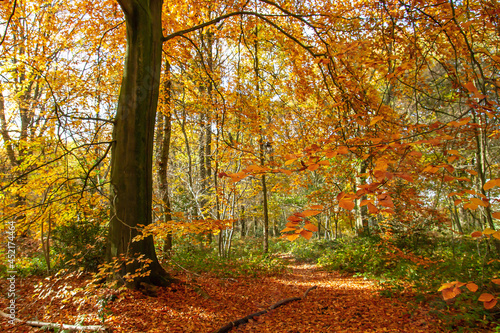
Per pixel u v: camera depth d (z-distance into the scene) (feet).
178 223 14.61
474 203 4.49
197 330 12.88
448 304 12.39
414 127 6.47
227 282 21.62
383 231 32.32
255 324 14.30
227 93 25.84
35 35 26.35
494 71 11.44
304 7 22.66
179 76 30.12
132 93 16.02
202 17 25.85
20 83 26.94
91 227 20.90
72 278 17.65
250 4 24.59
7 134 30.25
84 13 25.35
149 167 16.66
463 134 13.56
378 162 4.88
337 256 33.47
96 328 11.45
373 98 15.49
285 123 25.30
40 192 19.69
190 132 43.83
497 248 18.13
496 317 11.05
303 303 18.35
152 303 14.48
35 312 13.05
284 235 4.37
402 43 14.02
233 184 31.86
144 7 16.08
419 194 25.08
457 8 12.32
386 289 18.03
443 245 30.66
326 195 26.91
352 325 13.65
